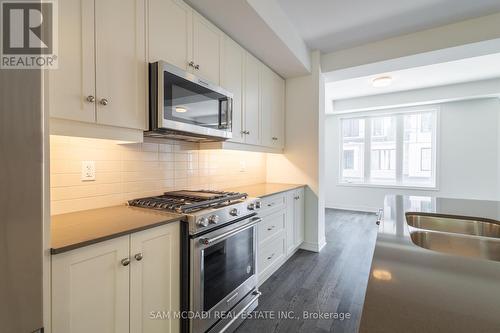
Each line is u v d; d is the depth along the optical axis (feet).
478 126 14.90
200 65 5.96
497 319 1.49
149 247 3.94
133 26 4.44
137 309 3.76
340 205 19.38
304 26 8.29
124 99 4.29
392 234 3.53
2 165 1.77
